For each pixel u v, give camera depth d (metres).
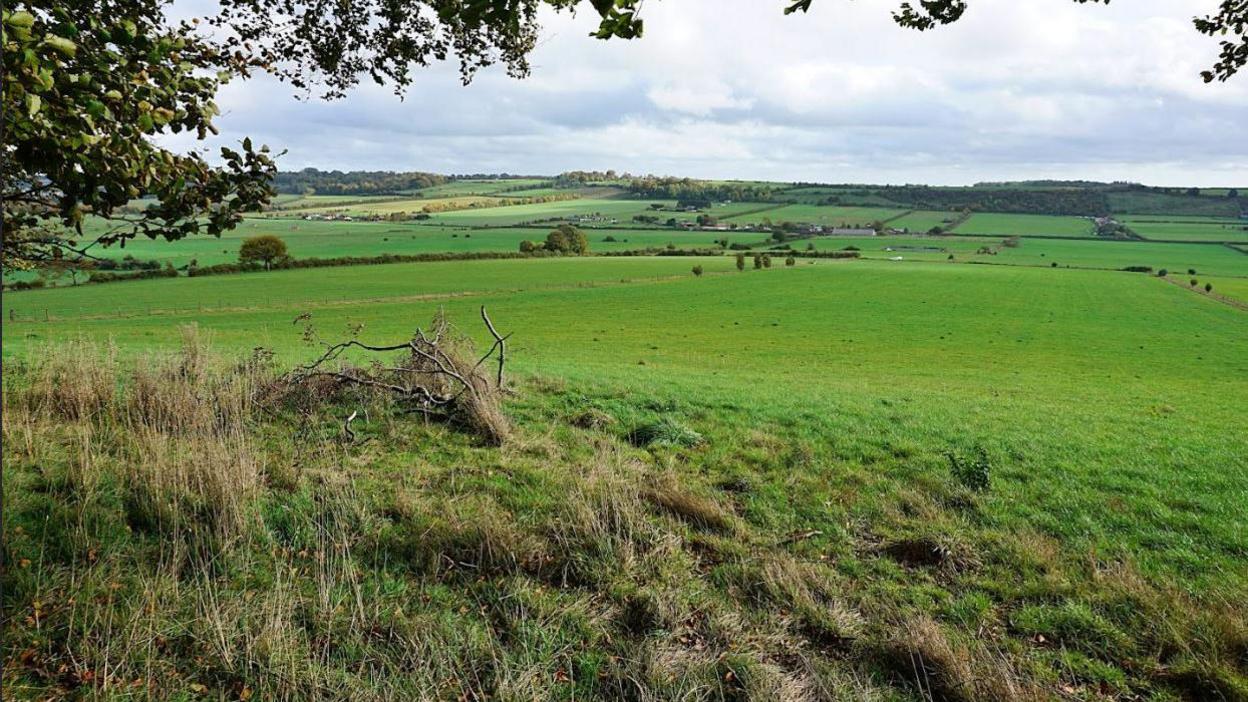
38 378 10.12
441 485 7.75
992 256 147.12
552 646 4.91
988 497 8.16
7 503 6.01
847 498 7.90
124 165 3.63
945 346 45.75
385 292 75.44
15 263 4.05
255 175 4.53
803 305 70.50
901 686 4.75
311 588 5.39
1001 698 4.52
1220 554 6.71
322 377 11.12
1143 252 155.50
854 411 13.66
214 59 4.73
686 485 8.17
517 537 6.21
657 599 5.40
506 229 176.12
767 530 7.05
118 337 34.72
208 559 5.62
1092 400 21.25
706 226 196.25
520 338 45.16
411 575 5.73
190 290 73.56
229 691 4.31
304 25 6.71
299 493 7.05
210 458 6.94
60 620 4.62
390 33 7.09
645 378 19.03
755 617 5.39
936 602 5.77
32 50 2.91
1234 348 47.25
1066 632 5.34
